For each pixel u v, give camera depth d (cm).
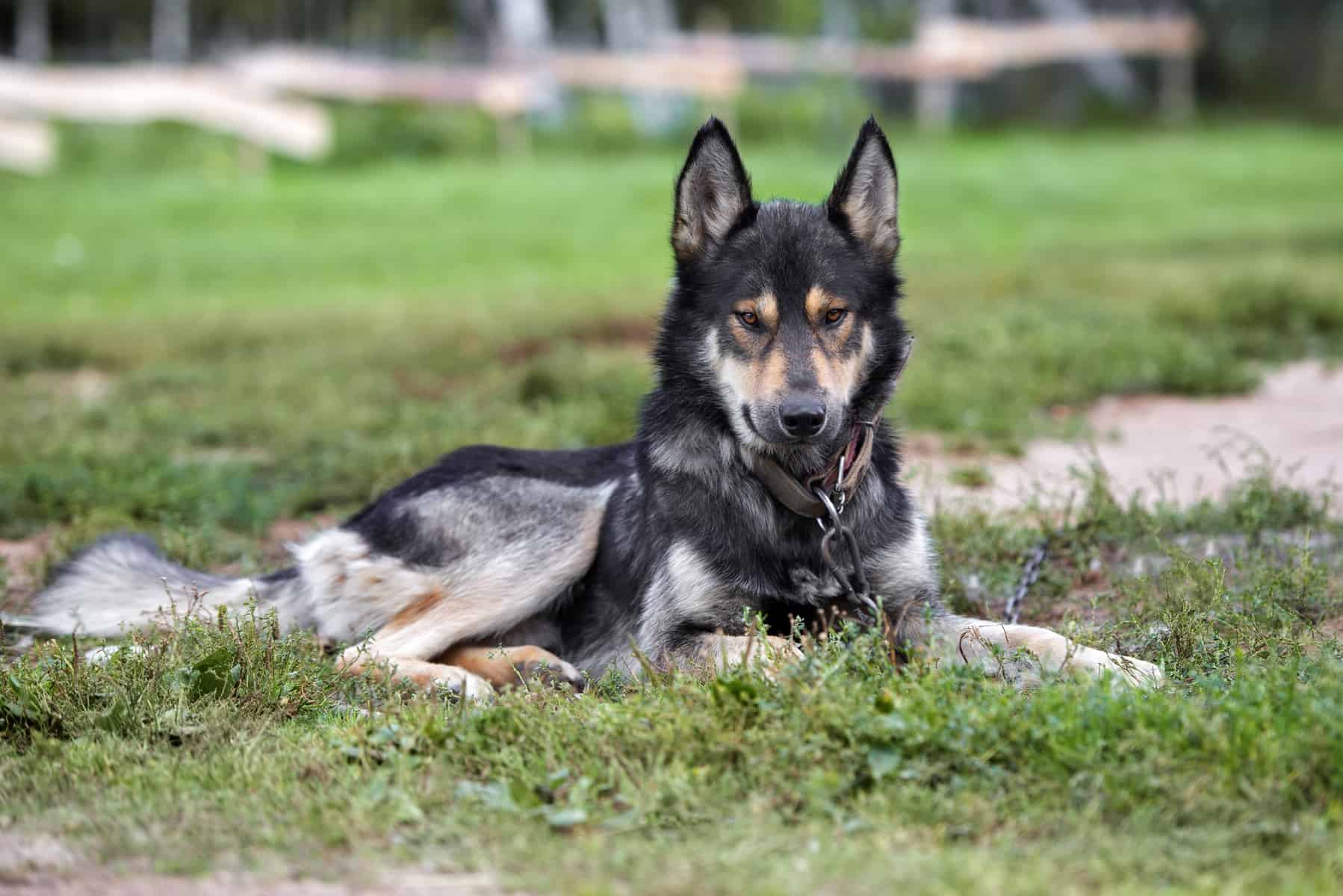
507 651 773
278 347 1973
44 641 811
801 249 733
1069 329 1784
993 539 934
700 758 561
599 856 488
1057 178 4016
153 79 4297
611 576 788
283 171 4344
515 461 831
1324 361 1656
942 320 1983
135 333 2062
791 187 3544
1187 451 1249
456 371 1762
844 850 485
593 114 4941
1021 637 706
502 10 5484
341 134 4550
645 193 3791
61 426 1397
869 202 763
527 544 800
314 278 2838
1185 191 3903
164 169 4241
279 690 668
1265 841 487
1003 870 464
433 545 801
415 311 2275
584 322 2066
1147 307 1991
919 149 4644
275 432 1418
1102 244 2995
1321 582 790
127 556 857
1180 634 708
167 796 551
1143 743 536
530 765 567
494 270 2902
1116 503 978
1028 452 1283
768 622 734
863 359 747
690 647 706
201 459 1320
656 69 4781
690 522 729
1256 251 2741
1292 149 4775
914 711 565
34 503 1138
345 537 823
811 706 568
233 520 1109
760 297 725
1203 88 6066
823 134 4803
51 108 4206
